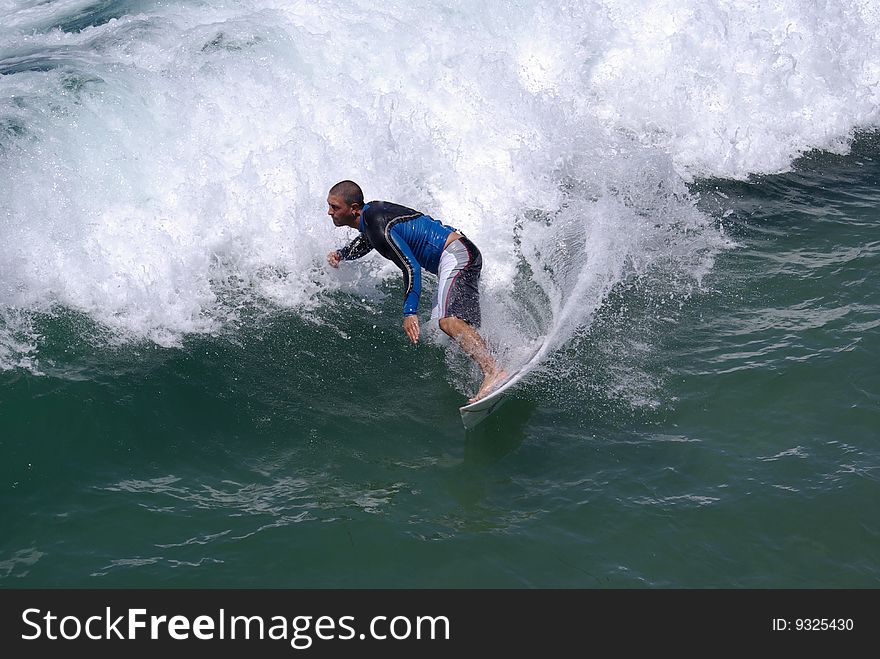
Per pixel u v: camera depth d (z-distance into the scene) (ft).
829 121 133.69
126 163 94.43
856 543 64.64
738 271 98.12
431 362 84.43
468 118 113.91
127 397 76.38
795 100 133.08
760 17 134.72
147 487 68.28
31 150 90.68
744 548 64.23
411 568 62.18
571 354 84.28
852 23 139.74
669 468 71.51
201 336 84.84
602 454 73.10
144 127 97.91
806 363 82.74
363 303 91.91
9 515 64.69
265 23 113.19
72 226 88.48
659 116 127.44
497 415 76.84
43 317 83.20
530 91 124.26
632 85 128.67
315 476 70.59
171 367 80.53
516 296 93.09
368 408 78.43
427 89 114.93
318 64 112.37
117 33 114.73
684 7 131.34
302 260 94.38
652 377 81.66
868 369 81.71
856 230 107.45
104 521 64.69
